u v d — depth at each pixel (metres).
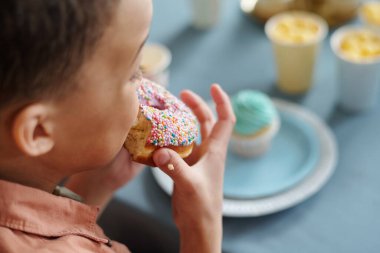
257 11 1.31
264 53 1.23
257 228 0.81
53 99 0.43
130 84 0.49
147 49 1.14
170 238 0.85
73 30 0.40
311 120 0.99
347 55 0.98
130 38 0.44
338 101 1.04
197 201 0.64
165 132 0.60
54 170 0.52
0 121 0.44
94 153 0.50
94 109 0.46
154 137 0.59
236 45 1.27
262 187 0.86
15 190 0.51
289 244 0.78
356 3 1.25
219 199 0.67
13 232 0.51
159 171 0.90
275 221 0.82
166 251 0.88
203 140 0.75
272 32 1.09
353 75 0.96
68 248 0.53
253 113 0.93
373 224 0.79
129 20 0.44
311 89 1.10
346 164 0.91
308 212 0.83
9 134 0.45
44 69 0.41
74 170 0.53
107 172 0.75
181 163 0.61
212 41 1.30
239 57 1.23
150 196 0.88
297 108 1.03
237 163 0.95
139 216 0.87
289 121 1.00
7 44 0.39
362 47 1.00
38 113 0.43
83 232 0.56
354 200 0.84
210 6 1.30
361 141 0.95
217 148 0.70
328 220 0.81
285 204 0.82
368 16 1.19
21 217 0.51
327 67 1.15
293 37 1.05
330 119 1.01
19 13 0.38
